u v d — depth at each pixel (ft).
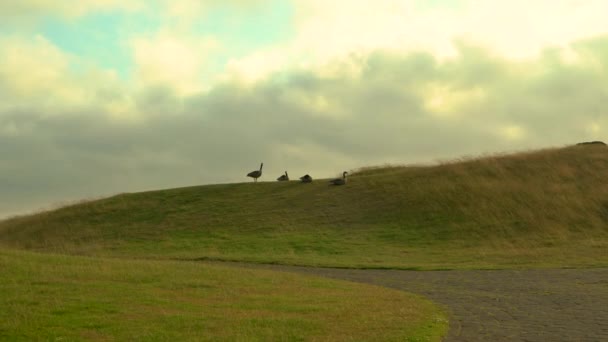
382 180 156.76
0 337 38.99
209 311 47.88
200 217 140.97
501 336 41.81
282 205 145.79
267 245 113.91
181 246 116.37
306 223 129.90
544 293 63.05
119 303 49.67
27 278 58.90
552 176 145.89
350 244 112.68
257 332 40.55
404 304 53.31
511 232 114.62
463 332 43.16
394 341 38.73
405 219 127.34
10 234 144.66
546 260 92.68
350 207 138.92
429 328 43.14
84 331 40.45
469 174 151.12
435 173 155.43
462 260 95.91
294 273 75.61
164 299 52.31
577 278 74.69
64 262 70.54
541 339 40.83
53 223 147.74
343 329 42.04
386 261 96.63
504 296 61.11
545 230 114.62
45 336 39.24
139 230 133.59
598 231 113.60
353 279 76.13
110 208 155.74
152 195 166.20
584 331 43.47
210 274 67.87
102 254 110.01
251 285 62.13
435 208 131.03
